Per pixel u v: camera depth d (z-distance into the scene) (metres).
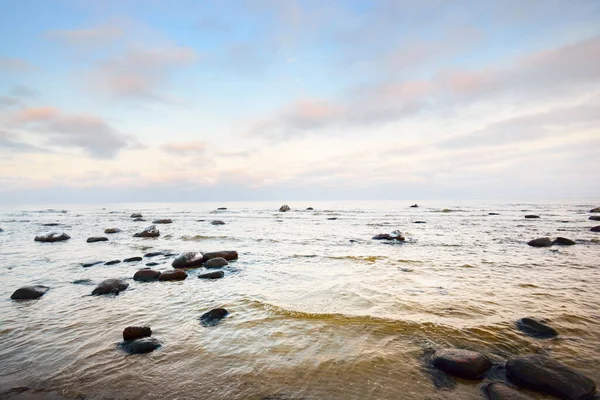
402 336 4.50
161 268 8.98
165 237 16.39
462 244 12.30
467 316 5.09
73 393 3.42
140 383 3.57
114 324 5.11
